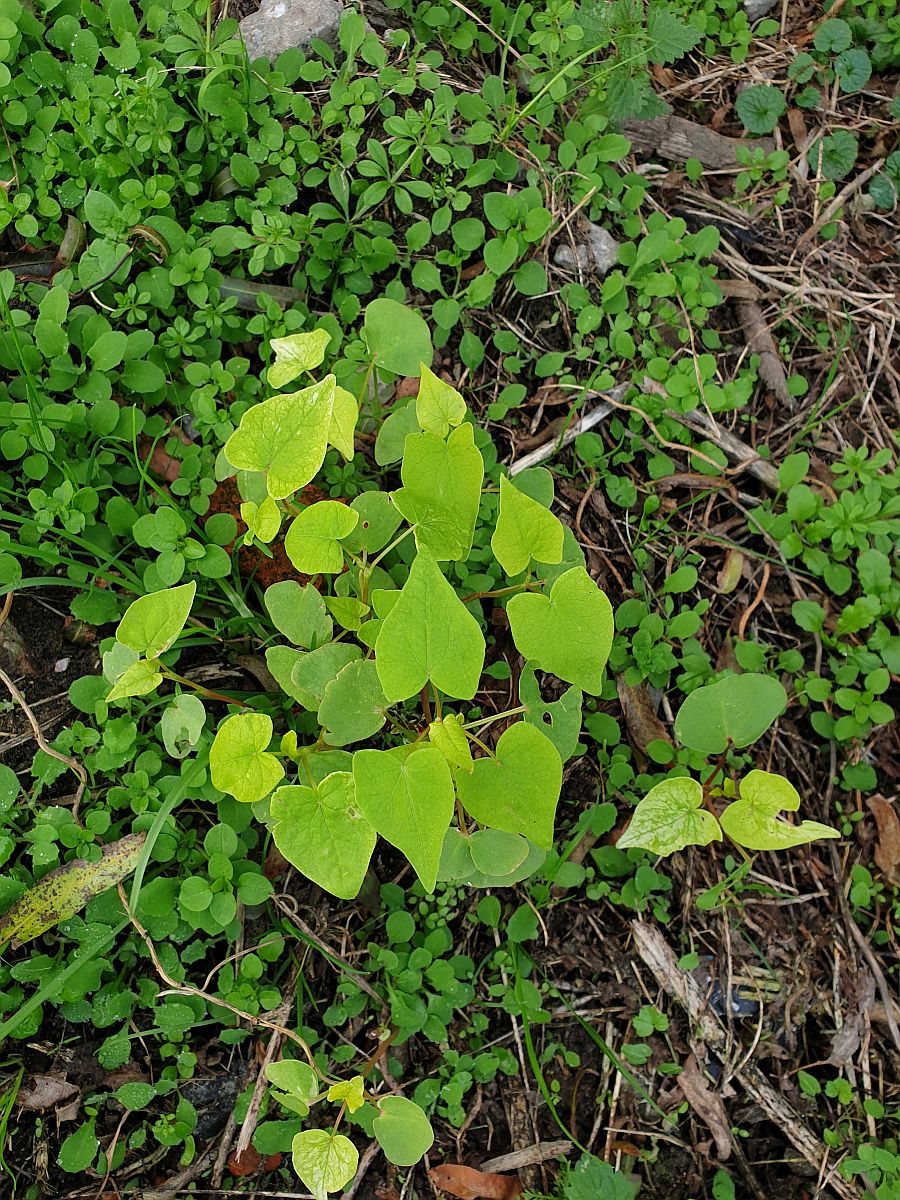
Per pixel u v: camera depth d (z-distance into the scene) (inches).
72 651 21.4
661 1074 22.1
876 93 30.9
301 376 22.8
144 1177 19.8
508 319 25.1
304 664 18.3
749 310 27.4
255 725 17.3
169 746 18.6
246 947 20.6
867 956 23.6
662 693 24.0
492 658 23.0
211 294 22.6
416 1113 17.5
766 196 28.8
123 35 23.6
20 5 23.1
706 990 22.5
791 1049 22.8
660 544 25.1
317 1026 20.9
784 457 26.7
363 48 24.1
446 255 24.2
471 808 17.4
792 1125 22.2
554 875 21.8
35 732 20.6
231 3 25.5
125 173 23.1
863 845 24.5
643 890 22.3
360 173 23.8
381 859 22.1
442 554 18.6
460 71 26.4
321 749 19.1
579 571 17.4
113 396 22.5
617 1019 22.2
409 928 21.0
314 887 21.4
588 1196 20.1
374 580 20.5
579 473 24.8
